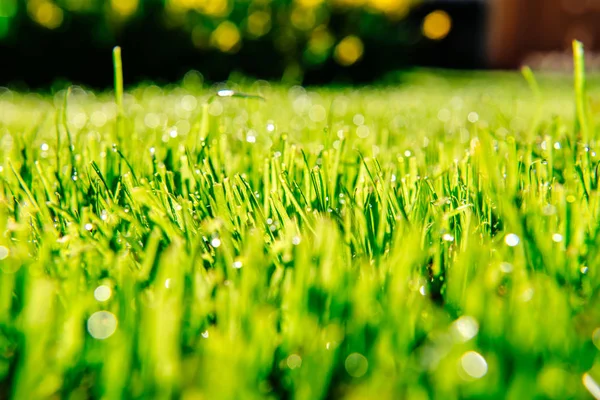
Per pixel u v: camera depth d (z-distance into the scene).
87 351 0.26
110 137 0.44
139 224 0.33
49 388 0.24
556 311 0.26
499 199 0.32
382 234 0.32
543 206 0.33
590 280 0.31
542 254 0.31
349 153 0.42
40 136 0.50
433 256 0.32
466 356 0.22
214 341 0.23
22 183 0.35
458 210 0.32
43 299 0.24
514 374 0.23
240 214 0.33
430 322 0.28
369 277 0.30
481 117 0.62
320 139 0.48
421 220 0.34
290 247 0.31
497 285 0.31
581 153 0.38
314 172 0.36
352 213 0.34
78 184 0.37
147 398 0.23
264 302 0.29
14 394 0.23
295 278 0.29
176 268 0.29
